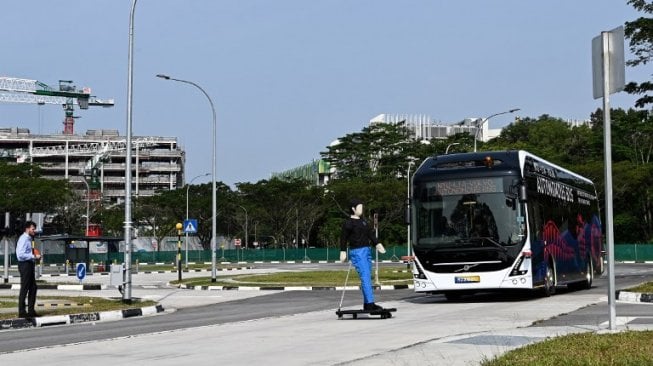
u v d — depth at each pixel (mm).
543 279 21094
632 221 82562
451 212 19828
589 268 28000
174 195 93188
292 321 15805
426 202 20109
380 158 101438
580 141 93750
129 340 12836
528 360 8234
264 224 92500
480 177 19812
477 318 14844
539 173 21766
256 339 12273
